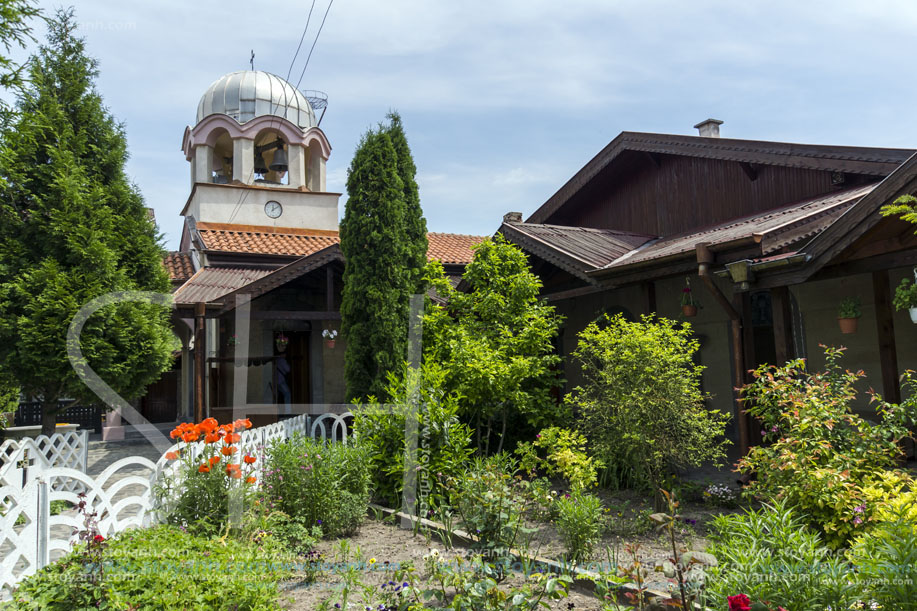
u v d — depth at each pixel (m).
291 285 11.02
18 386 8.59
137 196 9.70
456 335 9.12
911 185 5.86
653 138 12.48
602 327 11.07
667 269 8.77
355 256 8.93
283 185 18.94
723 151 11.32
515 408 9.26
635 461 7.30
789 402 5.95
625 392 6.76
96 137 9.58
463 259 15.38
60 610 3.64
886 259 6.62
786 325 7.38
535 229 11.66
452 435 7.40
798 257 6.81
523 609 3.81
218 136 18.80
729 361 11.23
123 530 4.96
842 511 4.64
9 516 4.20
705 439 6.70
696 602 3.85
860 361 9.59
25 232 8.59
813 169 10.26
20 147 7.54
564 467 7.21
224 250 14.56
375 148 9.14
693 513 6.85
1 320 7.96
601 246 11.34
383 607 4.17
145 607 3.64
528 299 9.95
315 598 4.63
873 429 5.36
